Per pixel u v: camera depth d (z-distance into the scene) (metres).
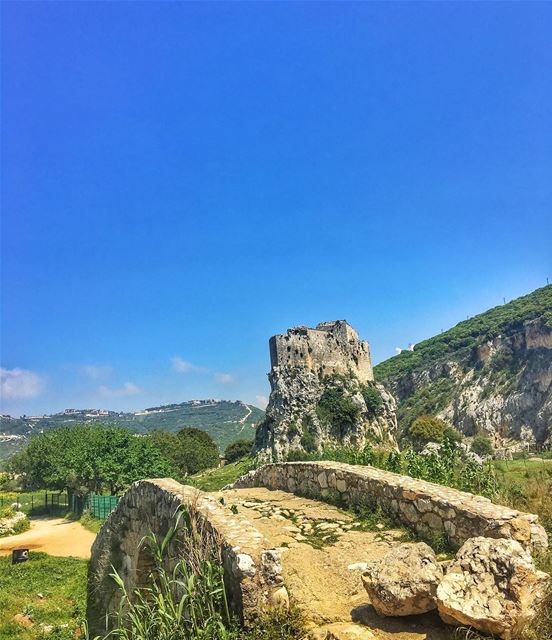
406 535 7.98
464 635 4.79
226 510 7.46
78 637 12.20
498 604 4.69
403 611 5.23
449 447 16.52
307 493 11.84
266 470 14.21
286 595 5.63
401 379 139.62
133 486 10.77
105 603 11.42
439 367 130.75
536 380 98.25
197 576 6.04
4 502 53.00
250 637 5.11
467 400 110.00
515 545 5.23
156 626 5.89
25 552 23.41
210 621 5.37
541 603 4.69
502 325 121.06
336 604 6.00
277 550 5.81
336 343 88.62
